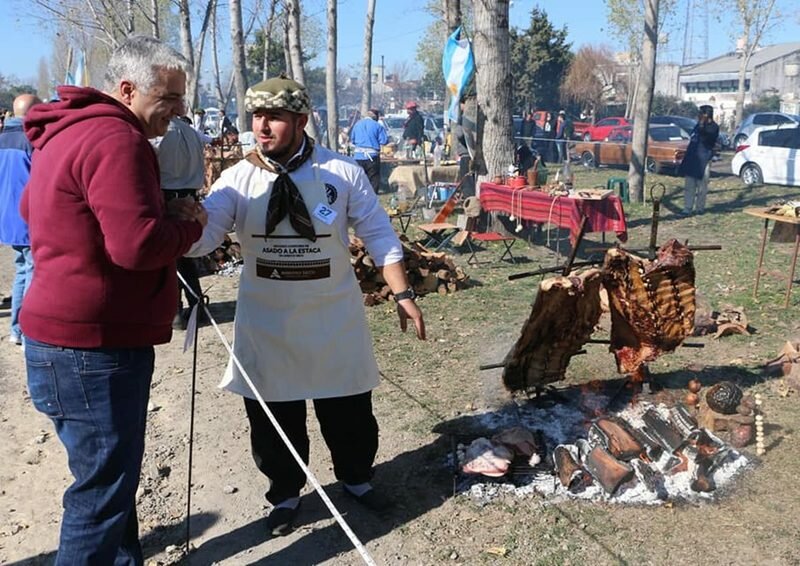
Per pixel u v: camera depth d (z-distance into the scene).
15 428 4.93
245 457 4.43
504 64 10.55
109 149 2.36
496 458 3.87
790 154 17.19
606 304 6.15
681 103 52.47
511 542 3.49
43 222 2.48
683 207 13.96
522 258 9.76
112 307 2.54
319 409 3.69
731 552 3.36
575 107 46.28
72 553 2.72
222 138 12.08
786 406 4.79
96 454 2.65
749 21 37.56
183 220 2.62
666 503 3.73
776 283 7.92
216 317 7.27
